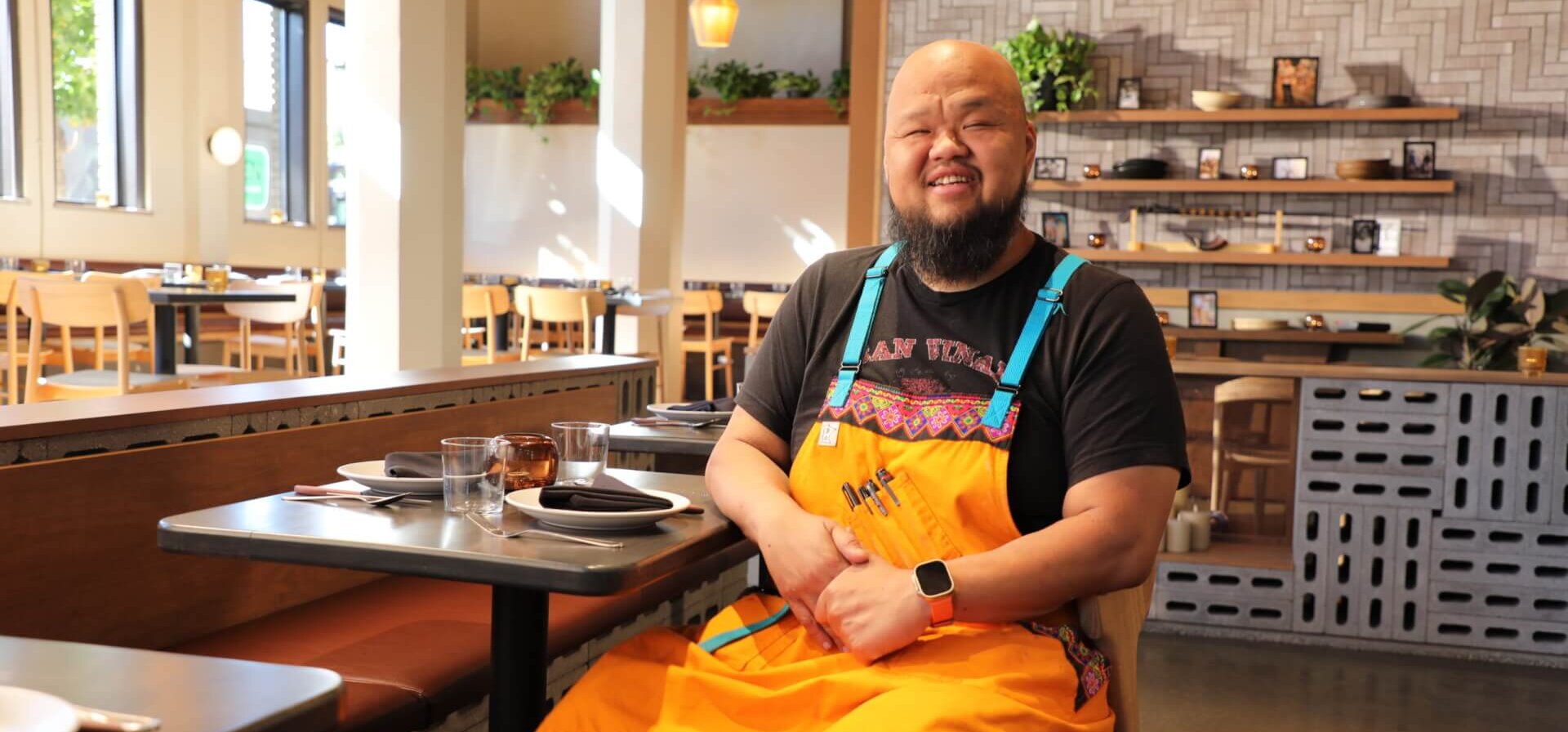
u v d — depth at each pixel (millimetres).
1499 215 6211
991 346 1754
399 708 1869
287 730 831
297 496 1765
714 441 2666
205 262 10336
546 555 1438
